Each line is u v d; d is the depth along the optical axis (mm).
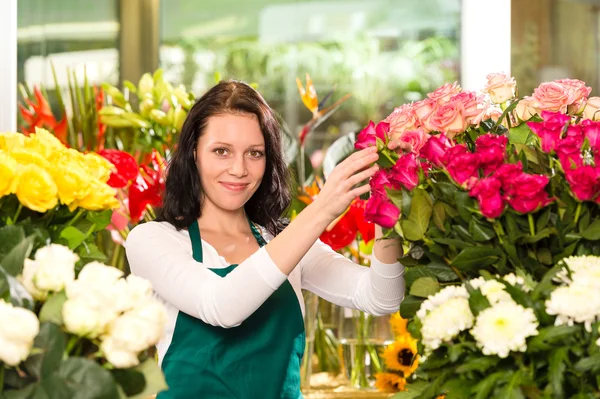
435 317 1439
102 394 1192
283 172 2316
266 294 1830
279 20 4824
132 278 1293
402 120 1744
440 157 1602
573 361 1389
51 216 1570
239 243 2205
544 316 1409
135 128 2871
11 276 1275
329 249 2316
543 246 1553
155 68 4492
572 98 1827
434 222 1592
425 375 1526
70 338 1270
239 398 2027
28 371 1199
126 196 2727
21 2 4133
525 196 1458
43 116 2914
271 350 2092
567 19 4750
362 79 4891
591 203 1540
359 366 2650
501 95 1892
